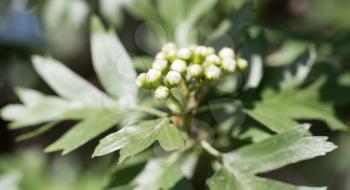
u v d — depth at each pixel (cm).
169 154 31
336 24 44
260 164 27
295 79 31
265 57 31
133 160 30
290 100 31
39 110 31
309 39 36
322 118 30
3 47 44
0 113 32
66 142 28
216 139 30
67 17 37
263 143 27
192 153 31
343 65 35
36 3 37
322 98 31
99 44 31
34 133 30
